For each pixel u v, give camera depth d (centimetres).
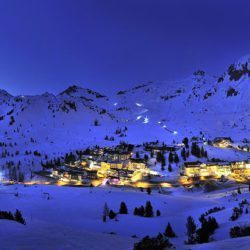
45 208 13325
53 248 4681
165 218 11350
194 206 13412
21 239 5056
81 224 11088
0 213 7881
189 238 7231
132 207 13325
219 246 4484
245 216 8256
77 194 16038
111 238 5581
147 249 4725
